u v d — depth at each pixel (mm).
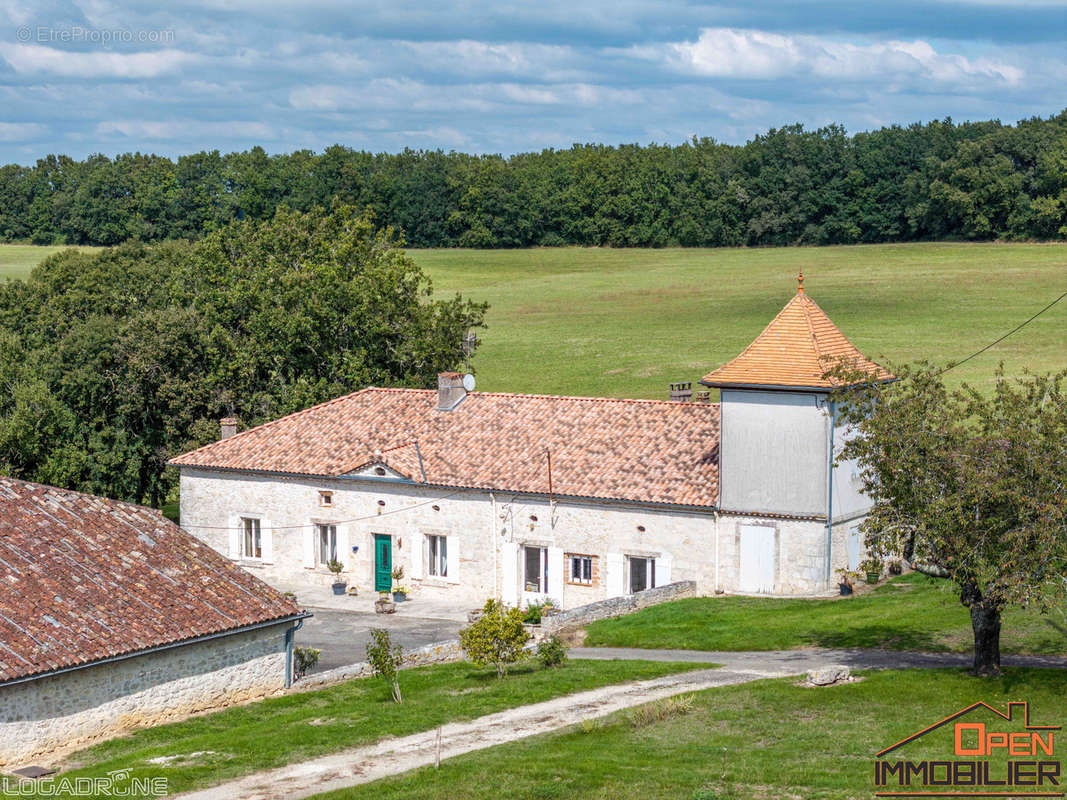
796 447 41375
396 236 169000
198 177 166250
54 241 171125
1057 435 27406
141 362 61656
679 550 43469
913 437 28609
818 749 25234
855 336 100062
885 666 31906
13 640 28547
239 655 32938
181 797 24406
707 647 36531
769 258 147500
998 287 117375
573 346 105250
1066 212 138375
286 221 69875
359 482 48594
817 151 154875
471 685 32875
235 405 63188
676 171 165250
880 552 29875
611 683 32250
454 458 47906
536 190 167125
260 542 50781
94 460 61531
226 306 64562
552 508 45281
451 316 66438
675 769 24188
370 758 26516
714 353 99312
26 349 70938
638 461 45344
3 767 27500
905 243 148000
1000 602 28547
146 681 30594
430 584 47625
